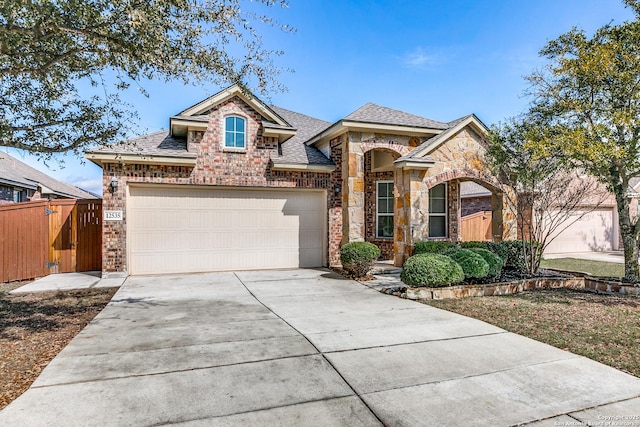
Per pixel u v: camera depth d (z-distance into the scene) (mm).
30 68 5516
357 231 12820
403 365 4770
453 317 7074
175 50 5867
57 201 12258
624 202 9836
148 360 4906
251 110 12859
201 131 12273
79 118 6691
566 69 9125
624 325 6395
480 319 6930
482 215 18922
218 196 12695
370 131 13047
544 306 7852
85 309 7734
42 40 5465
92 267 12461
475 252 10305
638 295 8945
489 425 3432
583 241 20406
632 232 9820
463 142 12930
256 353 5168
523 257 11664
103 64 6184
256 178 12844
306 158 13742
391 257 15664
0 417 3510
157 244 12102
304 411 3654
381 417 3555
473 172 12945
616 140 8703
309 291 9633
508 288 9547
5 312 7500
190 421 3465
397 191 13133
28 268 11883
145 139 12586
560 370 4625
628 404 3814
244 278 11492
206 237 12570
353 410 3676
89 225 12461
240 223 12938
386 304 8203
